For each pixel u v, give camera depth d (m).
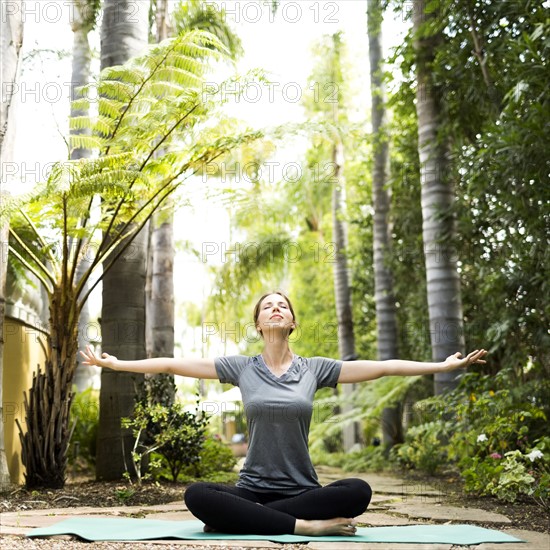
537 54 5.94
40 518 4.30
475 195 7.86
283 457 3.53
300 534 3.38
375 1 10.73
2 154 6.24
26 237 7.15
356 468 10.41
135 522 3.94
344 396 12.63
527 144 6.15
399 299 13.37
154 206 6.81
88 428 9.50
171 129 6.47
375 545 3.13
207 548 3.05
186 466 7.79
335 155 15.61
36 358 8.19
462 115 9.17
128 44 7.78
